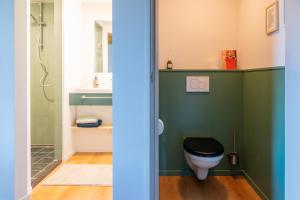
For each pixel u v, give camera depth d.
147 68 1.37
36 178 2.75
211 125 2.91
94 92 3.59
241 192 2.48
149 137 1.38
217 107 2.90
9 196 1.93
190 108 2.91
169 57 3.08
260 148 2.37
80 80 4.04
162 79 2.89
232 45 3.06
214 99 2.89
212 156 2.27
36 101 4.06
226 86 2.88
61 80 3.35
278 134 1.99
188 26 3.06
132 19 1.39
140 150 1.40
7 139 1.93
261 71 2.33
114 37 1.40
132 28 1.39
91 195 2.38
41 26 3.97
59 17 3.31
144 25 1.38
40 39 3.96
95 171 3.02
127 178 1.41
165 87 2.90
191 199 2.34
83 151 3.85
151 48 1.36
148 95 1.37
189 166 2.85
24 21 2.08
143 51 1.39
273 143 2.08
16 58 1.97
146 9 1.37
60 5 3.29
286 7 1.40
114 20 1.39
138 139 1.40
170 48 3.07
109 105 3.64
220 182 2.73
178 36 3.07
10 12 1.92
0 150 1.93
